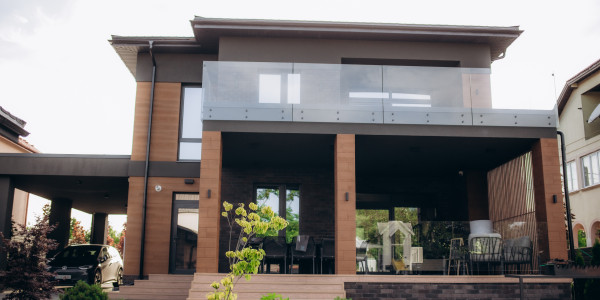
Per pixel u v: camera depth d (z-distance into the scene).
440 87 10.76
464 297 9.55
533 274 9.91
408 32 12.51
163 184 13.17
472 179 13.95
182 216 13.20
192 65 13.74
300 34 12.62
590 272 9.16
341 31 12.41
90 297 8.97
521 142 11.04
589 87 20.14
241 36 12.74
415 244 9.95
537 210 10.70
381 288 9.50
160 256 12.88
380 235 9.95
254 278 9.42
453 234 10.06
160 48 13.53
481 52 13.08
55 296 12.67
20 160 13.42
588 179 20.50
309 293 9.30
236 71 10.55
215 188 10.00
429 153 12.08
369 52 12.87
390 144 11.23
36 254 10.47
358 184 14.62
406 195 14.82
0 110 16.84
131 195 13.12
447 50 13.02
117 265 16.03
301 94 10.55
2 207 13.32
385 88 10.68
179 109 13.55
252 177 13.65
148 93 13.60
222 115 10.33
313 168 13.84
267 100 10.48
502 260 9.84
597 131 20.23
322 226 13.55
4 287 10.20
